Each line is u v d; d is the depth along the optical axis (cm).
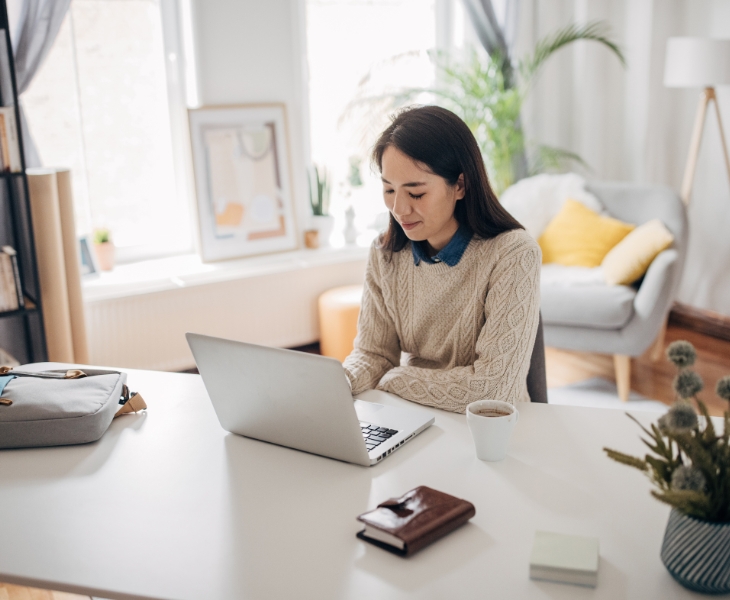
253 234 363
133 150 345
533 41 418
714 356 375
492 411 123
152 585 90
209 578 91
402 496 105
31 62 292
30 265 286
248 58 355
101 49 329
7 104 281
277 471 119
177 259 360
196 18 337
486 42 402
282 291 358
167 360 331
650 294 301
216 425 138
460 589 88
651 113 420
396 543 95
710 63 337
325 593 88
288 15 362
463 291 158
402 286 167
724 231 403
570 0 420
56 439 129
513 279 147
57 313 281
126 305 316
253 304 351
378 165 153
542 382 165
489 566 92
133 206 351
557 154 406
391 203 151
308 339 374
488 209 153
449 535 99
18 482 117
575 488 111
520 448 125
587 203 360
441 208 149
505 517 104
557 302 315
